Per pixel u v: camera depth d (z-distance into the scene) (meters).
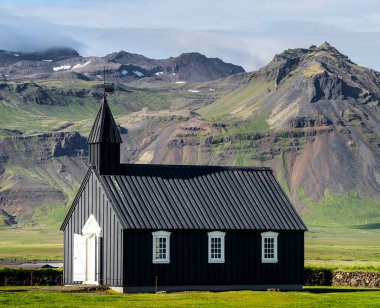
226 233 144.75
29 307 107.44
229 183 152.38
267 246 148.62
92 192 144.25
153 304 114.50
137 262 136.62
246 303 118.38
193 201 145.62
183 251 140.88
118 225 137.00
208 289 142.50
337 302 121.44
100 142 143.75
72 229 149.25
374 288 156.62
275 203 152.38
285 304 117.69
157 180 146.50
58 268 158.62
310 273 166.88
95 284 141.12
